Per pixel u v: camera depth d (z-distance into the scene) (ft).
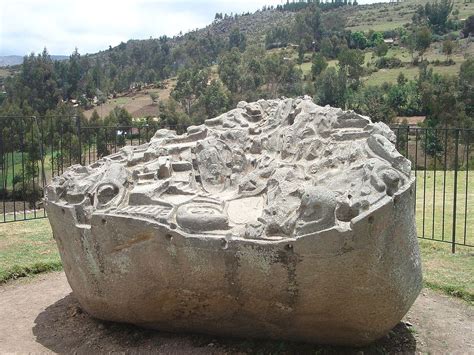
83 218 13.06
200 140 15.44
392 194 11.17
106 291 13.07
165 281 12.21
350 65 103.65
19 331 14.82
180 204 12.53
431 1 258.98
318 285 11.03
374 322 11.62
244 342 13.00
